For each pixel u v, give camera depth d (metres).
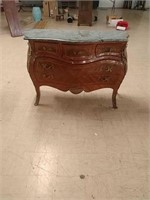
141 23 5.12
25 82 2.65
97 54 1.91
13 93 2.44
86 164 1.66
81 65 1.94
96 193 1.46
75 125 2.04
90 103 2.33
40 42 1.86
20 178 1.54
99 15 5.66
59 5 5.76
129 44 3.88
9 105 2.26
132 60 3.29
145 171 1.62
